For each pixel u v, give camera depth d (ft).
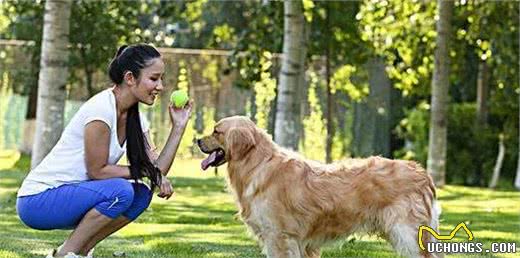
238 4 92.07
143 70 19.75
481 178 72.64
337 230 21.15
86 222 19.65
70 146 19.79
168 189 20.53
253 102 72.18
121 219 20.38
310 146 74.28
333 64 73.36
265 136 21.72
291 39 50.29
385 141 79.00
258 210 21.24
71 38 65.21
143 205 20.42
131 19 67.36
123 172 19.89
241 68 67.36
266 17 66.44
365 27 65.41
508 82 65.10
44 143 45.60
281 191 21.07
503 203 51.31
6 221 33.32
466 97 81.05
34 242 27.17
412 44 65.62
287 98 50.24
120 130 20.20
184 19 83.25
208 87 72.64
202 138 22.07
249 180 21.36
